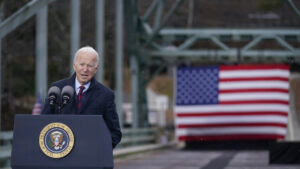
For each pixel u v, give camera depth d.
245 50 99.25
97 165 12.09
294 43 150.12
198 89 89.25
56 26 62.91
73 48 63.78
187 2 189.00
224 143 115.62
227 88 88.81
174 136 149.12
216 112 88.81
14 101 49.75
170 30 100.00
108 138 12.61
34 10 42.00
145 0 104.69
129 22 90.88
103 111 13.46
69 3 64.69
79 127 12.14
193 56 100.06
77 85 13.56
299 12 74.44
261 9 91.31
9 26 40.16
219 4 187.00
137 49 94.69
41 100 51.25
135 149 79.88
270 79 87.12
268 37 97.81
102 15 75.19
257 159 64.06
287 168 46.91
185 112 89.81
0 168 39.00
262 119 87.56
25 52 51.94
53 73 61.62
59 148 12.16
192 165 53.66
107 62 84.00
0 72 45.88
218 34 99.69
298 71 102.62
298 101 128.88
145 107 102.62
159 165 54.34
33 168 12.26
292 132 111.69
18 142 12.29
